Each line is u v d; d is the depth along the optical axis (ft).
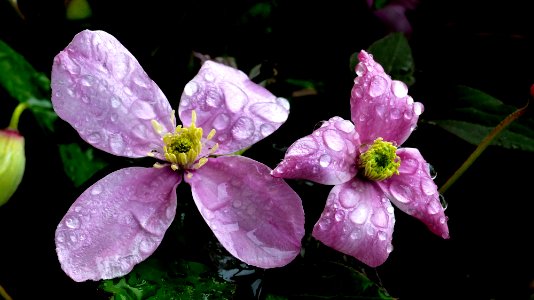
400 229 0.79
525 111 0.74
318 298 0.70
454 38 0.91
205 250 0.71
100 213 0.66
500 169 0.84
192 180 0.69
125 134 0.68
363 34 0.86
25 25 0.82
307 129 0.79
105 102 0.68
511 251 0.83
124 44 0.81
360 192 0.69
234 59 0.82
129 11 0.80
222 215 0.67
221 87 0.70
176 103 0.79
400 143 0.72
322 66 0.86
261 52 0.85
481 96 0.81
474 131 0.80
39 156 0.80
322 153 0.67
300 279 0.71
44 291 0.75
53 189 0.79
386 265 0.80
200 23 0.83
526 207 0.83
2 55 0.81
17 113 0.73
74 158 0.79
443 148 0.83
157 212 0.67
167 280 0.68
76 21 0.80
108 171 0.74
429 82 0.82
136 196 0.68
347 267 0.71
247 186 0.67
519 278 0.82
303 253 0.72
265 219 0.66
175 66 0.81
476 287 0.81
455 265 0.81
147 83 0.69
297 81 0.84
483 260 0.82
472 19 0.94
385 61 0.80
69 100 0.66
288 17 0.85
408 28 0.86
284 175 0.65
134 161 0.75
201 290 0.68
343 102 0.82
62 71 0.66
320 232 0.66
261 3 0.84
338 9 0.85
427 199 0.69
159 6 0.80
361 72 0.70
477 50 0.91
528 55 0.90
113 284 0.67
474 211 0.84
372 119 0.70
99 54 0.68
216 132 0.70
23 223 0.77
